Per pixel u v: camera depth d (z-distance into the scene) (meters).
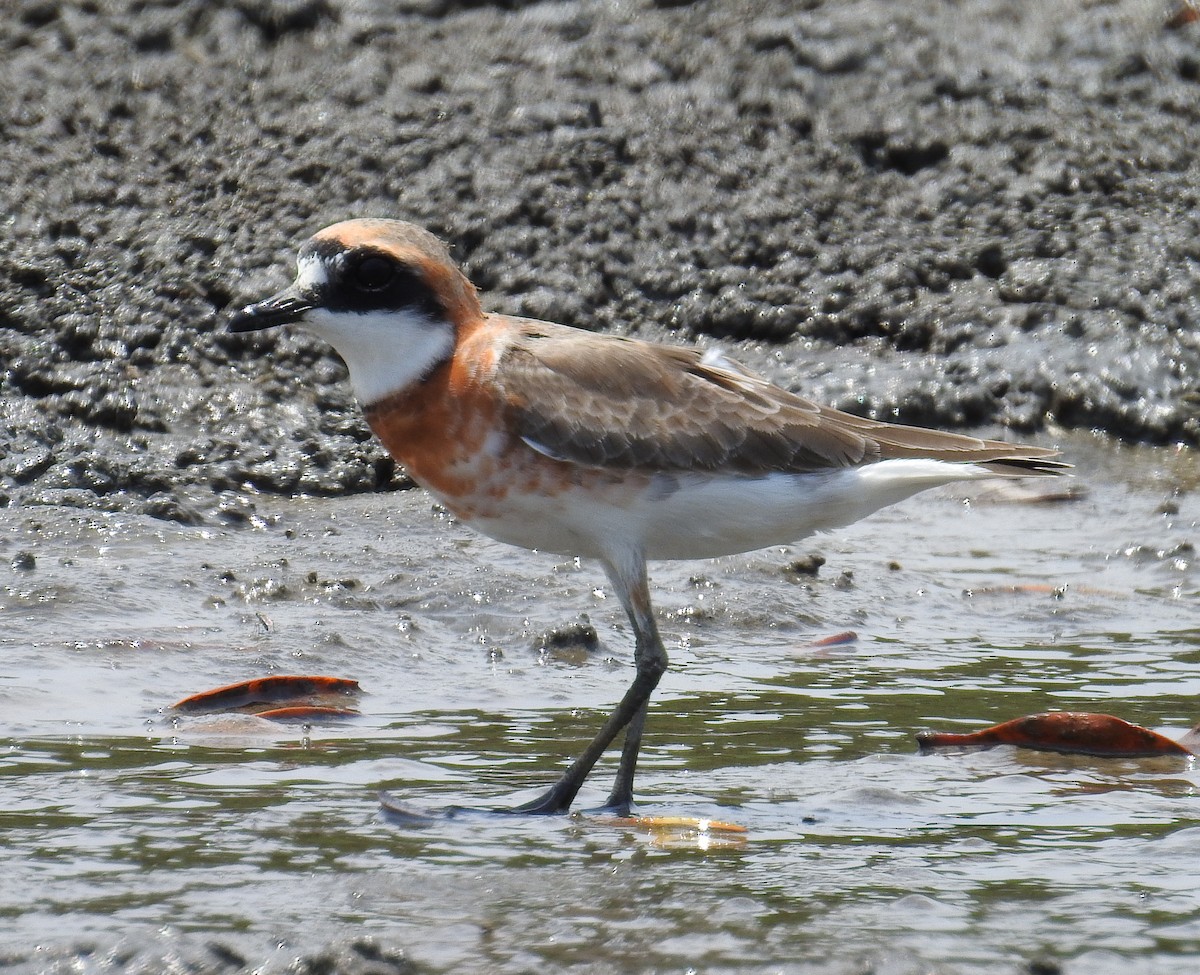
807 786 8.40
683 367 8.78
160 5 18.62
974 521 14.56
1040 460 9.04
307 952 6.06
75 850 7.18
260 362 15.75
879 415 15.95
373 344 8.49
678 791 8.32
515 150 17.55
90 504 13.73
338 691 9.84
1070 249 17.25
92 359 15.64
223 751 8.73
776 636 11.43
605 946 6.25
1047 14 18.97
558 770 8.60
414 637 10.99
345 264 8.43
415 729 9.26
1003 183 17.84
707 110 18.11
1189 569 13.12
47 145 17.55
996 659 10.85
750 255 17.20
